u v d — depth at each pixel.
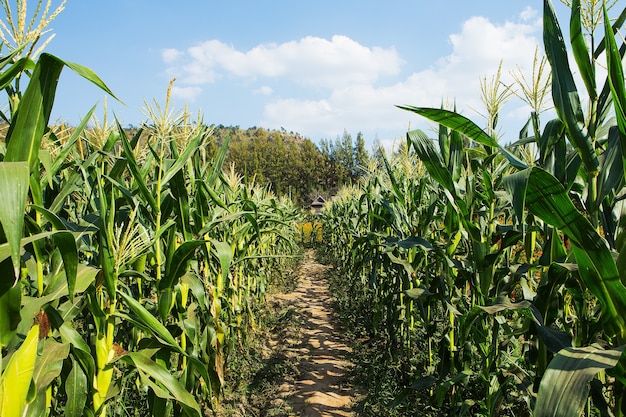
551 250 2.70
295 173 52.81
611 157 2.26
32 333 1.87
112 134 3.26
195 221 4.10
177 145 3.88
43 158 2.16
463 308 3.86
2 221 1.42
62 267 2.38
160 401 2.80
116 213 3.34
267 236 8.20
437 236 5.19
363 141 51.62
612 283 1.94
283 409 4.55
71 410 2.18
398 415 4.06
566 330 2.78
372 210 6.39
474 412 3.76
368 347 6.31
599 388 2.20
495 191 3.29
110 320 2.43
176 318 3.74
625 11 2.26
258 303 8.16
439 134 3.54
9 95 2.38
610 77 1.85
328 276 13.56
